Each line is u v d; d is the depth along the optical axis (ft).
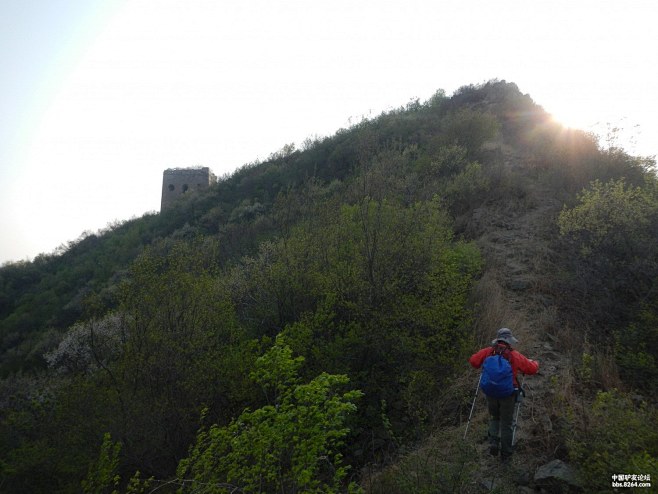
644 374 16.26
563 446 13.26
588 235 24.94
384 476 14.17
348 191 34.32
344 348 19.97
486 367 13.69
